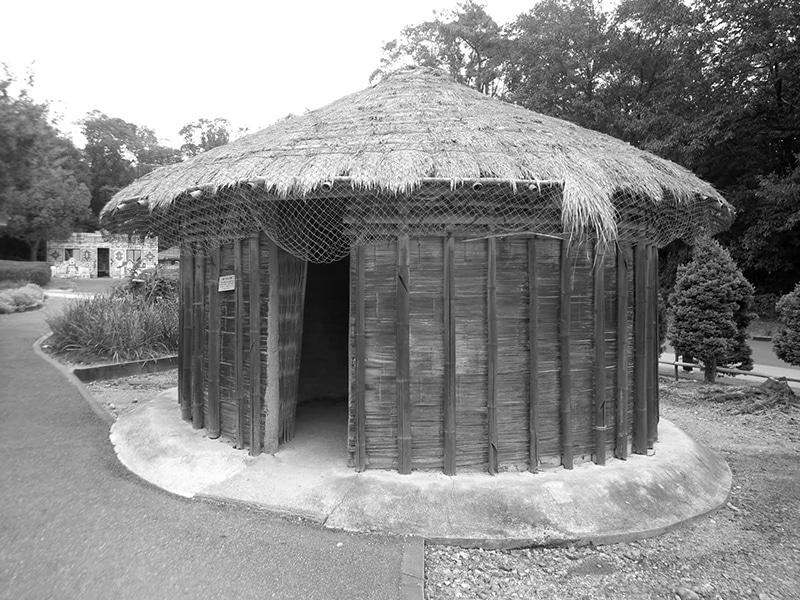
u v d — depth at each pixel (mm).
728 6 18969
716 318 10562
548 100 23891
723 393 9539
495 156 4473
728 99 20078
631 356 5332
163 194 5047
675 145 19828
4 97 13805
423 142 4699
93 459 5508
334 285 8641
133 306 13023
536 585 3477
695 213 5781
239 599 3127
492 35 30234
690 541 4137
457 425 4617
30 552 3594
